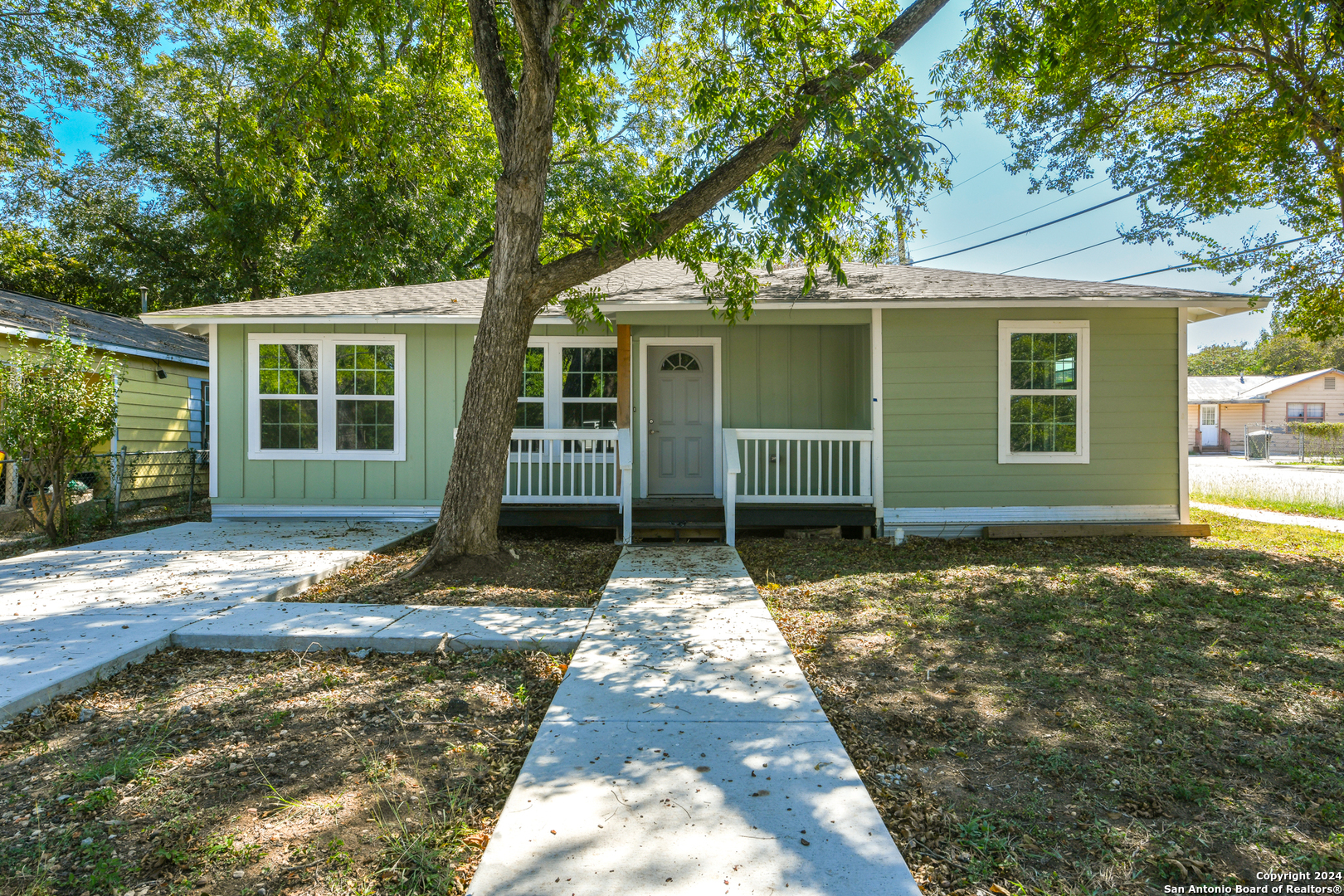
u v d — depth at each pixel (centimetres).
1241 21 733
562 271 646
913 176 641
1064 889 218
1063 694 379
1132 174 1164
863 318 867
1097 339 870
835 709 358
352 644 452
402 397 963
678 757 296
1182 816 262
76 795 272
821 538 882
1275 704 363
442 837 245
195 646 452
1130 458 873
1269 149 952
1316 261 1141
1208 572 679
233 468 967
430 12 863
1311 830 254
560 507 840
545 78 592
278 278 2258
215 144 2161
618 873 216
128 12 1541
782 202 639
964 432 866
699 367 1007
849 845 232
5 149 1561
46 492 1012
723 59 712
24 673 376
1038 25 827
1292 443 3170
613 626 491
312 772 291
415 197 1767
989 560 741
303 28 1324
